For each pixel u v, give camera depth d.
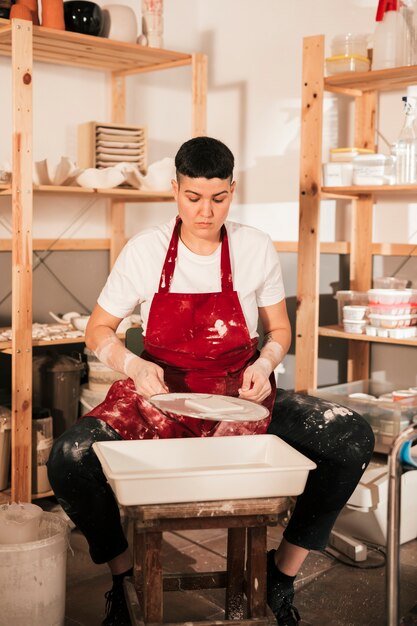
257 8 3.98
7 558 2.01
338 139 3.74
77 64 3.62
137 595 1.98
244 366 2.29
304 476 1.73
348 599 2.40
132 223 3.99
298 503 2.17
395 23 3.16
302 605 2.36
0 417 2.98
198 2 4.21
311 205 3.31
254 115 4.05
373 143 3.57
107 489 2.07
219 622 1.83
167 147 4.13
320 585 2.49
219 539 2.86
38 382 3.20
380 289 3.34
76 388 3.28
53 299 3.63
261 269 2.31
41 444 3.05
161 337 2.25
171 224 2.29
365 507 2.76
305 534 2.14
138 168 3.57
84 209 3.74
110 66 3.67
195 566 2.61
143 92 3.99
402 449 1.61
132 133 3.55
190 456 1.95
